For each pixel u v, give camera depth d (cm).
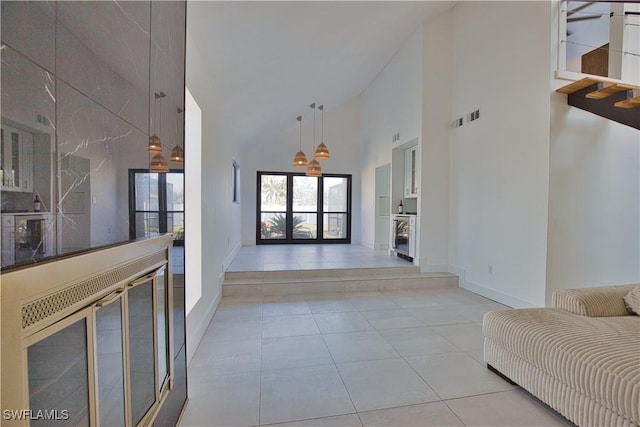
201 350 246
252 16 246
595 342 159
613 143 333
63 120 79
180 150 178
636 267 343
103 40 97
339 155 796
